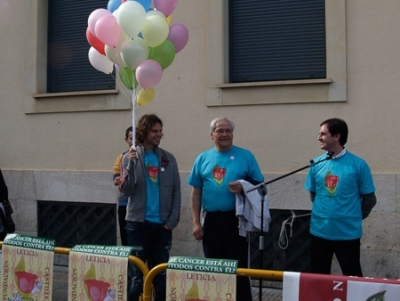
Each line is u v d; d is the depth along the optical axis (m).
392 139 6.41
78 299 4.17
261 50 7.23
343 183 4.88
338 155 4.98
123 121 7.79
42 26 8.44
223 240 5.20
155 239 5.44
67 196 8.11
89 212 7.97
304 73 7.01
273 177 6.88
